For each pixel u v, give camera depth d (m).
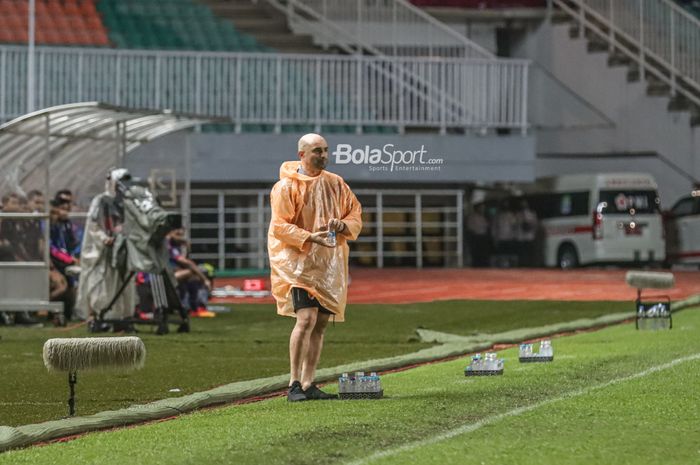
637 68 93.06
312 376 24.95
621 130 93.69
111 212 43.16
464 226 89.25
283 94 78.50
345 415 22.17
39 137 47.88
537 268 89.62
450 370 29.66
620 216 87.75
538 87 96.88
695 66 90.06
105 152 52.47
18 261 45.00
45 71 74.56
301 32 89.25
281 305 24.69
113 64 75.69
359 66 78.06
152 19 87.38
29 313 50.16
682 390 24.56
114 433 21.20
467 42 81.62
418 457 18.14
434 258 87.19
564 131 95.81
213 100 77.69
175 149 75.69
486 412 22.27
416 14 85.31
